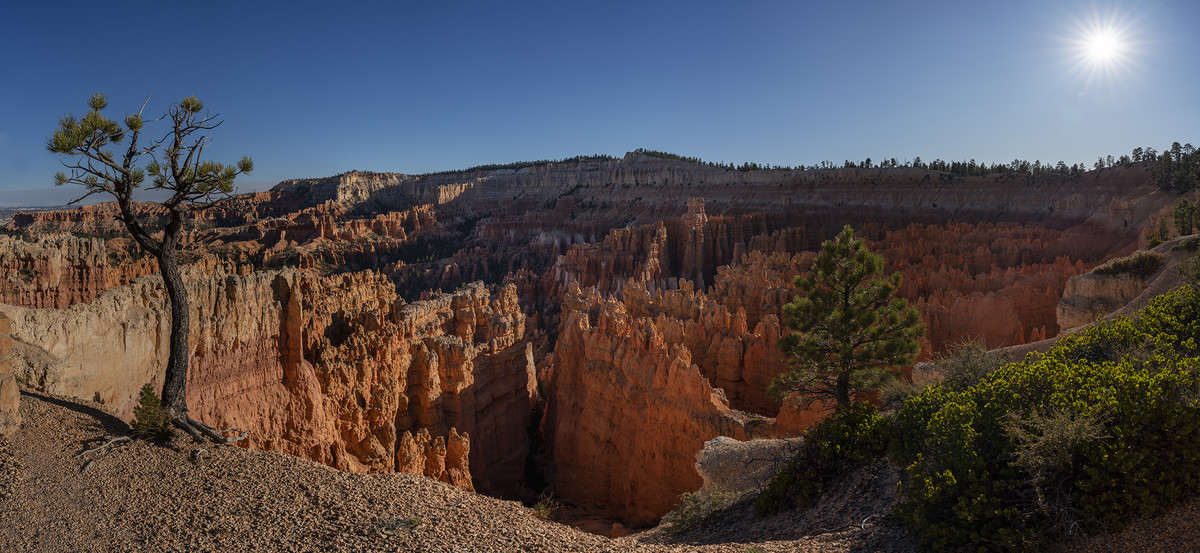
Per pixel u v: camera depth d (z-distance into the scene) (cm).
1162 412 1405
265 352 3656
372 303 5388
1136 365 1833
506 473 5300
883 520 1692
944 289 7369
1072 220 13838
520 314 6831
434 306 5838
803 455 2269
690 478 3838
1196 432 1375
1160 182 12194
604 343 4962
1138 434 1406
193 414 3164
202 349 3253
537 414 6431
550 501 4253
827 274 3183
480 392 5144
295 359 3806
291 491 1683
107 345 2725
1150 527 1305
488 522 1596
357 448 4128
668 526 2498
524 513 1712
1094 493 1368
